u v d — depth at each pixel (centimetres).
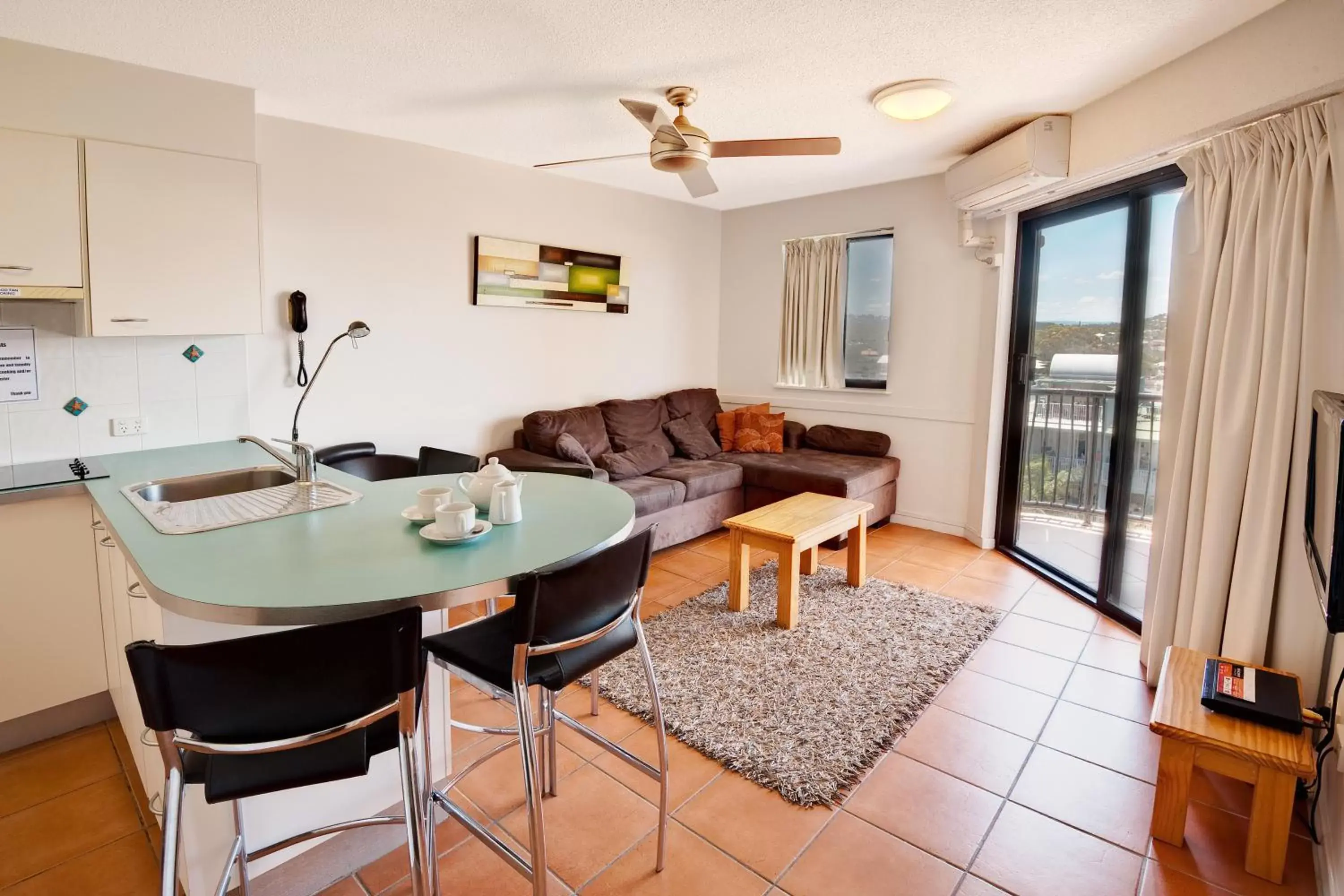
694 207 563
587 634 155
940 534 486
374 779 185
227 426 314
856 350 531
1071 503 386
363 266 368
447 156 397
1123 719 251
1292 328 212
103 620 238
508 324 440
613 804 207
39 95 242
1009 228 422
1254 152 231
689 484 441
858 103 314
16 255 236
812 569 387
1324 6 202
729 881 178
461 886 177
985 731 244
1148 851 188
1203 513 248
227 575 142
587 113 329
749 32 241
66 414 271
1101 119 305
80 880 179
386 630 119
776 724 245
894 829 196
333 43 248
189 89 274
